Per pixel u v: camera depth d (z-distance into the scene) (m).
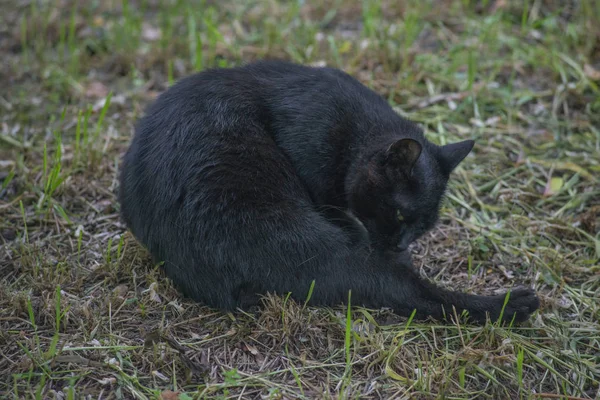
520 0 9.08
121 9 9.37
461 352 4.81
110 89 7.90
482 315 5.11
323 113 5.41
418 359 4.79
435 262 5.84
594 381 4.79
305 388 4.56
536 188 6.66
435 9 9.10
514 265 5.83
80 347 4.72
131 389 4.47
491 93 7.67
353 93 5.59
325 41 8.51
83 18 9.13
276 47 8.38
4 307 5.11
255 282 5.07
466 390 4.59
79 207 6.27
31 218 6.06
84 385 4.50
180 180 5.04
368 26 8.28
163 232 5.11
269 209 5.06
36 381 4.52
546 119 7.39
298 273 5.04
